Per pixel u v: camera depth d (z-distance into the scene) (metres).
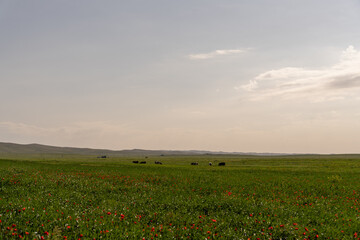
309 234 13.30
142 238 11.41
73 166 51.84
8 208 13.89
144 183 30.09
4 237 9.95
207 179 35.69
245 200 20.92
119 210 16.31
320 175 43.56
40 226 11.49
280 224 14.43
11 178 26.17
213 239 12.41
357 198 24.56
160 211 17.02
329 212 18.14
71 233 11.28
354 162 97.12
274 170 53.22
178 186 29.17
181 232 12.94
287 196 24.38
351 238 13.13
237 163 107.12
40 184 24.36
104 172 40.56
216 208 18.39
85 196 20.45
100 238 10.92
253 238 12.63
